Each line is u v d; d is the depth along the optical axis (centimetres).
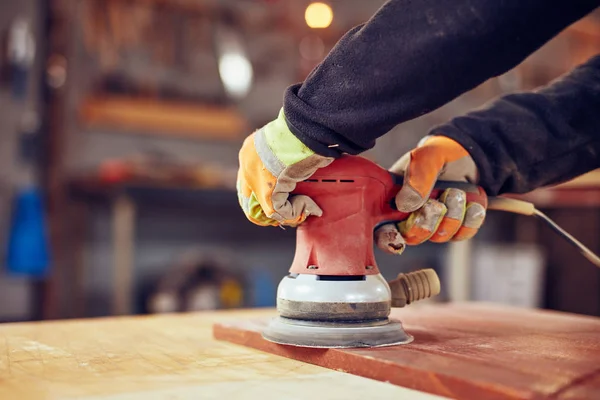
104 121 345
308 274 78
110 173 278
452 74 59
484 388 56
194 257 353
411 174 75
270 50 401
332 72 64
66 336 93
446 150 78
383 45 61
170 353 80
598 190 258
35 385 63
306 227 79
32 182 324
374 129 64
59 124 331
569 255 305
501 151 81
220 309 327
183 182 281
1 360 75
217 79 380
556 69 479
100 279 343
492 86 443
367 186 77
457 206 77
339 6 413
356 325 75
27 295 324
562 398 52
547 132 83
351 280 77
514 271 318
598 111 84
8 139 318
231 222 386
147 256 357
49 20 329
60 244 327
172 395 59
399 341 76
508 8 56
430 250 436
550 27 57
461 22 57
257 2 392
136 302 352
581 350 72
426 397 59
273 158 68
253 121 396
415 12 59
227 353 80
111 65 348
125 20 350
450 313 110
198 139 378
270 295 364
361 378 66
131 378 66
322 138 65
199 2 370
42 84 328
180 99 369
